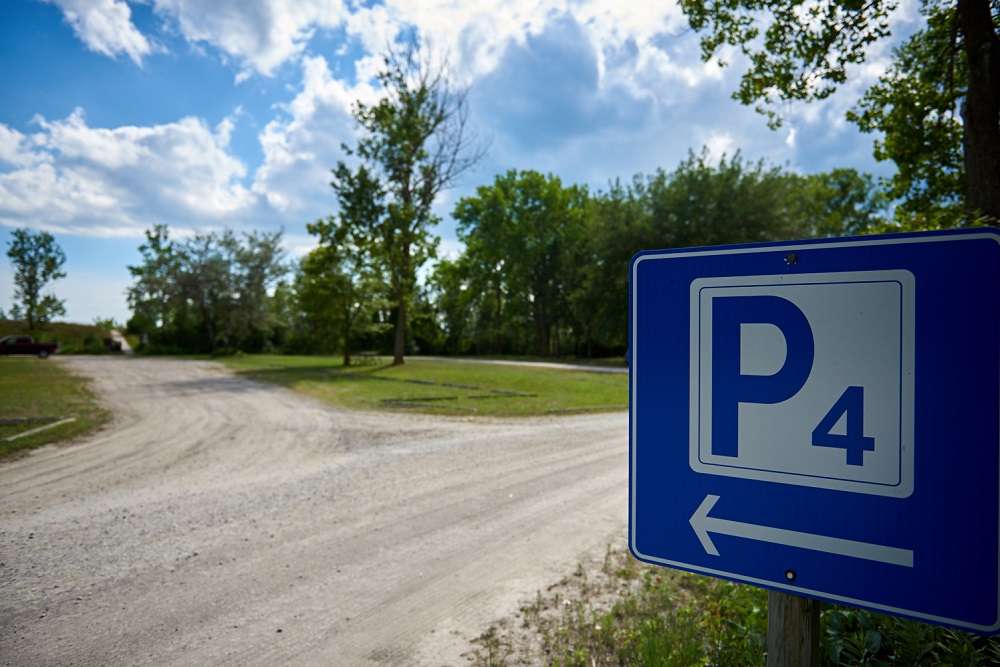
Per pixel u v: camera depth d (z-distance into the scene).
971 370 1.25
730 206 35.34
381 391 21.08
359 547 5.74
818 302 1.42
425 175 34.22
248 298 55.28
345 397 19.16
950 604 1.27
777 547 1.48
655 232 37.09
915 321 1.31
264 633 4.05
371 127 33.00
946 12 7.46
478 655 3.76
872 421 1.35
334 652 3.81
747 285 1.51
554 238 52.50
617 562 5.37
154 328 60.41
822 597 1.41
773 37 7.98
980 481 1.24
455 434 12.41
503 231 51.50
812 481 1.43
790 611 1.59
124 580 4.91
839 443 1.39
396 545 5.80
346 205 32.44
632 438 1.71
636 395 1.70
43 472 8.80
